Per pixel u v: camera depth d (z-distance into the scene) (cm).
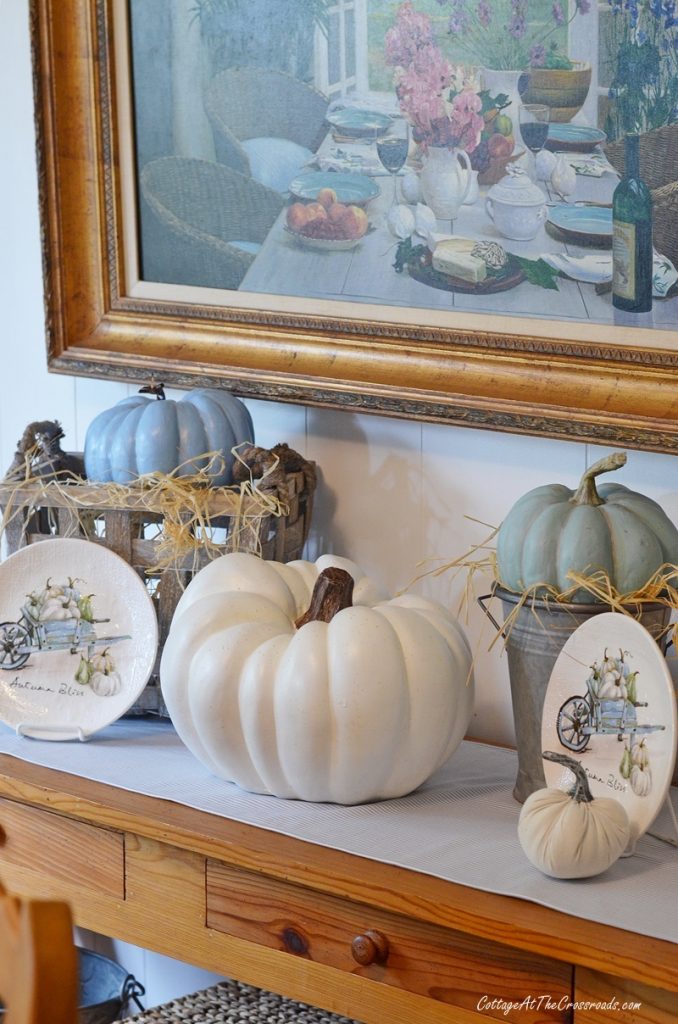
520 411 141
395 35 145
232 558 134
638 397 134
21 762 137
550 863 107
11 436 196
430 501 155
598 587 117
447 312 148
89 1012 156
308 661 118
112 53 167
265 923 119
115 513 146
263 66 156
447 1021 109
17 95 182
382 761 121
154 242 171
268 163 158
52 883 134
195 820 121
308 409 164
